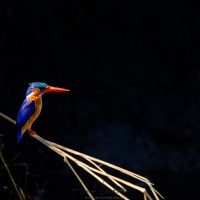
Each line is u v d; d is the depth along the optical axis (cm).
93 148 1383
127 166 1333
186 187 1113
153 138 1469
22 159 1280
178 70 1612
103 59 1592
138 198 1005
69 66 1555
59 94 1501
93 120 1483
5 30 1510
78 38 1593
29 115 530
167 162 1364
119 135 1438
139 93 1558
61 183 1100
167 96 1555
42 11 1560
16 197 782
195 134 1459
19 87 1477
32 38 1536
